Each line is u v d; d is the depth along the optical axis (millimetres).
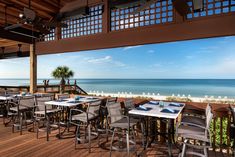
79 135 3617
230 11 3314
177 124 2732
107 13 4641
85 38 5012
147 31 4109
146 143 3379
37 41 6039
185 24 3678
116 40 4520
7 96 5215
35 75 6125
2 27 5199
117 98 4105
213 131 3117
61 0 4707
